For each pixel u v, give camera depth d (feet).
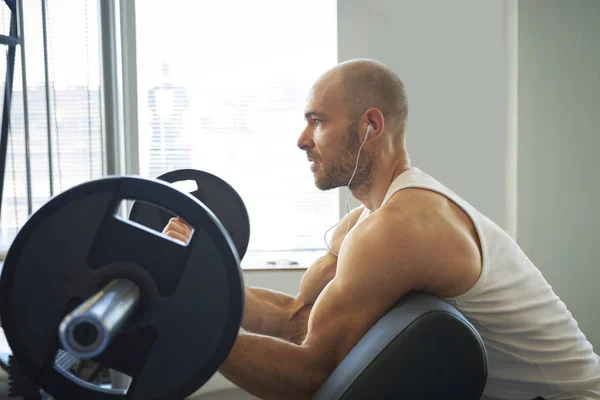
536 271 3.97
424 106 7.23
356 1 7.12
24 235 2.21
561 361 3.78
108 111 3.60
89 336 1.82
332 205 7.67
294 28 7.52
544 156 7.01
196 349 2.24
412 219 3.40
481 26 7.19
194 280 2.22
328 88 4.00
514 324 3.66
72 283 2.22
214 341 2.23
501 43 7.21
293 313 4.79
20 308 2.22
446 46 7.19
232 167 7.61
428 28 7.16
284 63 7.54
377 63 4.07
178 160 7.58
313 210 7.66
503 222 7.37
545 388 3.81
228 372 3.32
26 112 4.50
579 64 6.94
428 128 7.25
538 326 3.71
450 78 7.22
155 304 2.23
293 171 7.62
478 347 2.94
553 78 6.95
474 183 7.32
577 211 7.06
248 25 7.50
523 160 7.02
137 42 7.38
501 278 3.60
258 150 7.60
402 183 3.70
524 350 3.74
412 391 2.89
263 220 7.65
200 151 7.59
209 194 4.45
